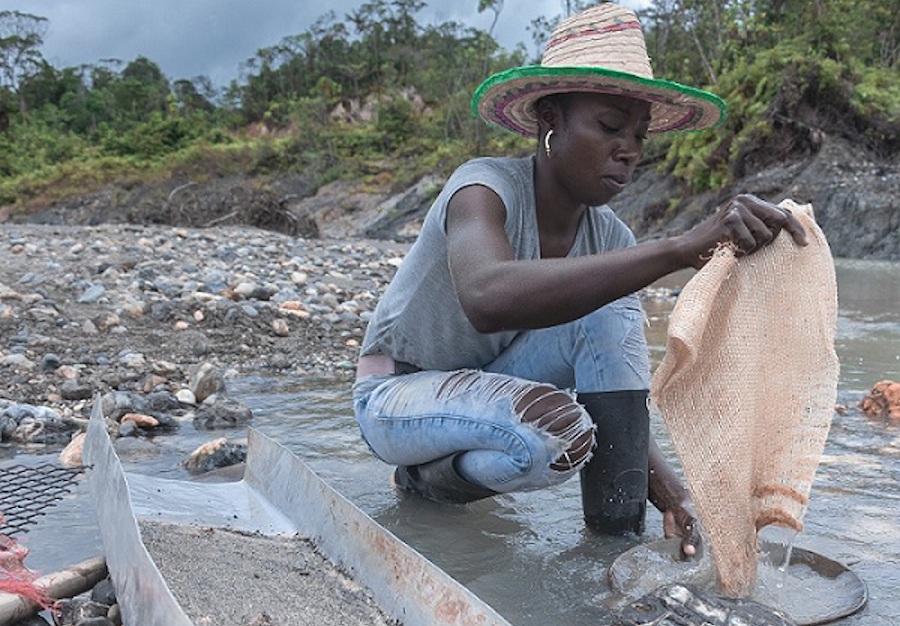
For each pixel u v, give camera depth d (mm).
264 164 53844
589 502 2576
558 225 2514
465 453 2561
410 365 2828
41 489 2719
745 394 2035
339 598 2014
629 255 1945
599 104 2270
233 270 9109
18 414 3941
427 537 2578
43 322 5758
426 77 58750
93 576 2148
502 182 2371
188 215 19188
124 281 7379
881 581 2234
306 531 2441
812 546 2469
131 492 2713
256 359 5574
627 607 1883
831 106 23438
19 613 1917
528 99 2410
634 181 28156
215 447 3365
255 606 1913
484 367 2838
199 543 2303
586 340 2510
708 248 1963
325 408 4391
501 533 2611
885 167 21766
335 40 75625
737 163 24281
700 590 1938
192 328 6059
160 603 1609
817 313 2037
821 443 2045
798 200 21656
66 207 52000
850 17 30203
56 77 81000
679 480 2609
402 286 2715
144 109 75938
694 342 1898
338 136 53938
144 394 4562
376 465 3355
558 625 1988
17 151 61469
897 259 19141
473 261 2100
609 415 2492
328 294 7895
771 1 34906
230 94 76188
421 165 45219
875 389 4164
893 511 2762
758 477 2102
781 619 1813
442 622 1737
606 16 2303
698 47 33844
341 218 44500
